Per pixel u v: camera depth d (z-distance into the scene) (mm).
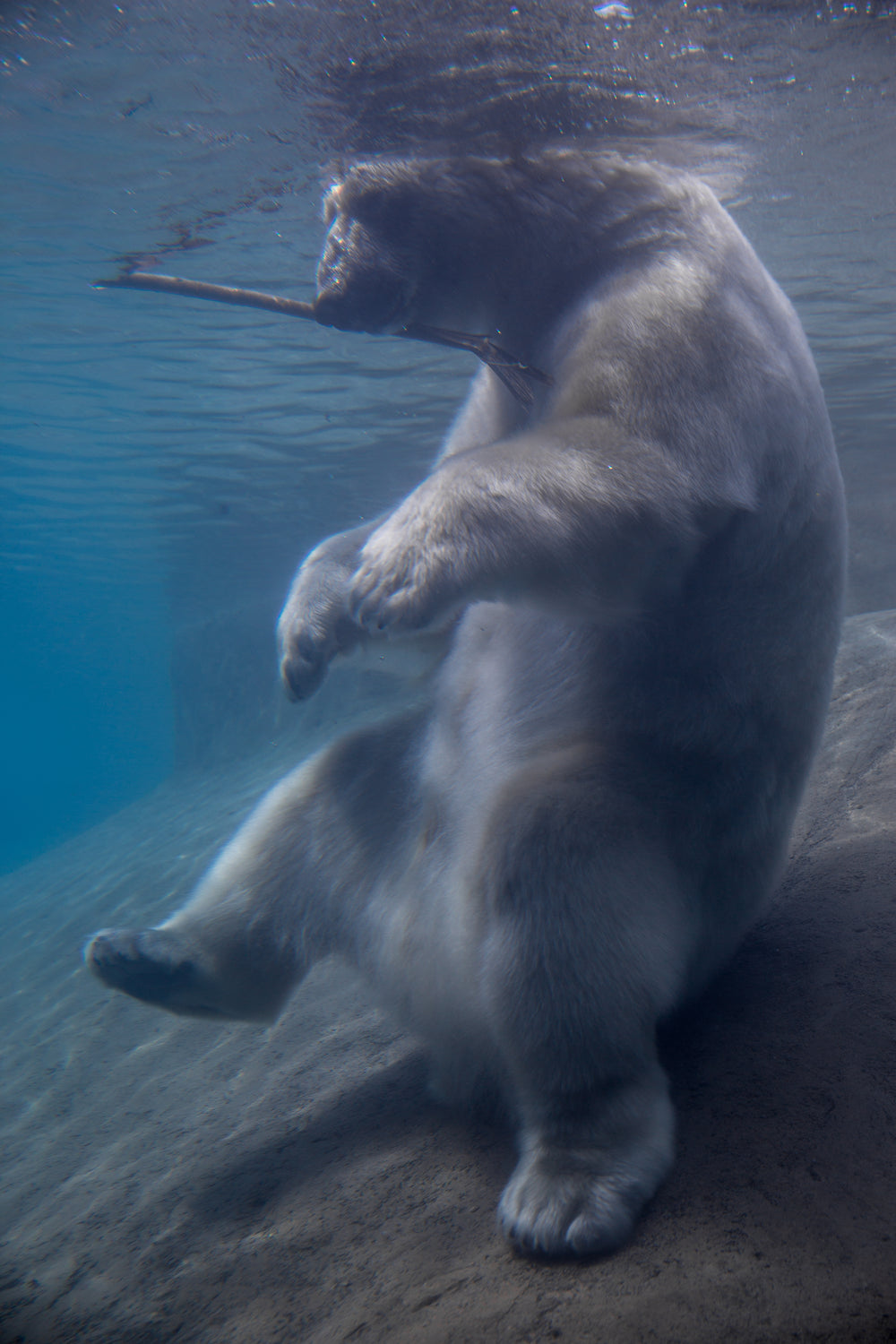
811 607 2680
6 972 10180
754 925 3164
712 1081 2383
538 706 2697
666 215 2658
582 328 2541
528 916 2229
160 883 11328
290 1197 2777
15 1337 2588
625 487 2172
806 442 2611
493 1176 2418
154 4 5453
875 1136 1972
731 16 5426
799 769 2762
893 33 5977
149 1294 2551
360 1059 3785
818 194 8984
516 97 5484
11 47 6031
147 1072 5184
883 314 13664
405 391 15328
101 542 30359
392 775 3176
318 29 5367
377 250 2941
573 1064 2213
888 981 2508
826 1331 1502
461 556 2203
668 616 2521
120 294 11125
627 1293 1752
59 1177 4059
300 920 3203
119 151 7520
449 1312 1884
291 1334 2072
